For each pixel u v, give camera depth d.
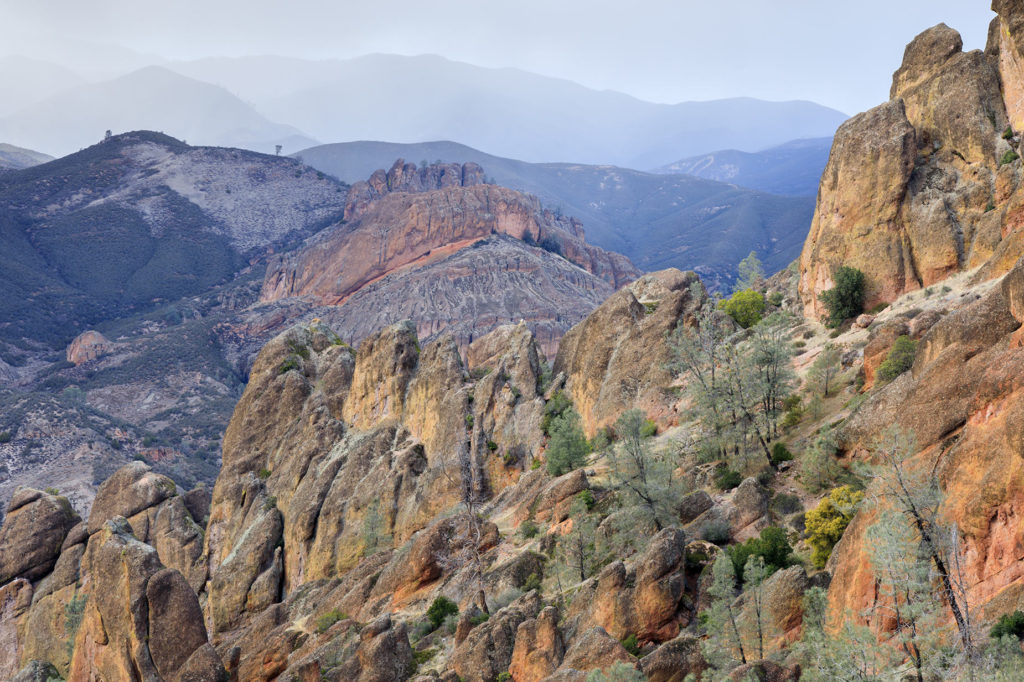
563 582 57.25
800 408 62.41
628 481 58.00
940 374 39.91
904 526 30.88
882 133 74.25
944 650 29.14
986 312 40.50
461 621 57.31
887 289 70.75
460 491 89.81
